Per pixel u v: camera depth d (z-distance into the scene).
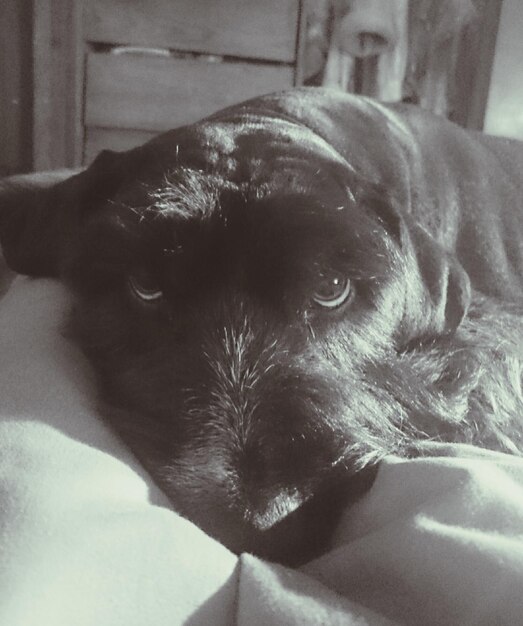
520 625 0.18
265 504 0.24
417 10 1.02
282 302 0.28
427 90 1.06
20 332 0.33
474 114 1.06
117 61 0.97
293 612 0.19
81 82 0.97
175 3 0.96
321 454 0.26
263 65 1.00
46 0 0.93
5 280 0.51
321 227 0.28
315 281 0.28
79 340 0.33
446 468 0.24
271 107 0.44
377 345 0.31
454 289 0.36
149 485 0.25
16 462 0.22
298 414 0.27
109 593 0.19
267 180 0.30
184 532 0.21
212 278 0.28
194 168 0.31
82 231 0.33
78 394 0.28
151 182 0.31
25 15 0.96
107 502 0.21
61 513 0.20
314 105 0.45
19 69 0.98
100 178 0.36
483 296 0.45
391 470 0.26
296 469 0.26
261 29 0.98
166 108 1.00
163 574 0.20
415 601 0.21
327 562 0.23
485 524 0.22
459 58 1.05
